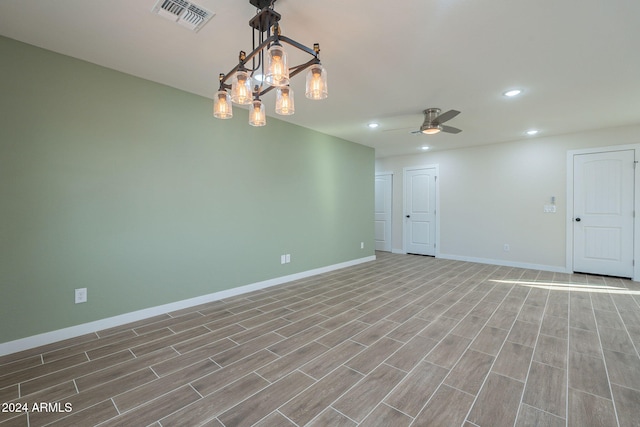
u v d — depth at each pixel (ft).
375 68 8.51
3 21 6.46
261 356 7.06
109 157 8.66
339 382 6.02
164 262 9.82
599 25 6.42
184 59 8.13
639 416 5.05
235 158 11.78
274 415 5.08
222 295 11.40
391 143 18.39
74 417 5.04
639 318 9.38
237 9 5.99
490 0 5.67
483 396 5.58
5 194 7.13
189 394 5.65
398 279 14.48
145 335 8.19
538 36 6.88
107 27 6.67
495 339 7.91
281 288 12.89
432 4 5.80
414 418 5.01
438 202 20.74
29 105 7.41
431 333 8.29
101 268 8.54
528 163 17.06
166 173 9.83
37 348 7.45
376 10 5.97
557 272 16.03
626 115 12.60
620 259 14.61
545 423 4.89
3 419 4.98
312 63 5.28
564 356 7.03
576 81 9.27
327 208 16.30
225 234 11.49
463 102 11.11
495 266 17.63
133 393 5.68
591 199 15.28
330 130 15.38
